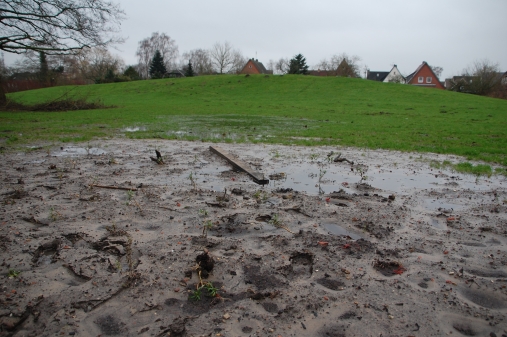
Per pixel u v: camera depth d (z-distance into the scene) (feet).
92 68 268.21
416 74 283.38
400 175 25.14
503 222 16.05
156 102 129.49
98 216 15.57
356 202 18.45
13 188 19.60
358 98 136.46
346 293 10.21
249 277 10.87
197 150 34.06
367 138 44.19
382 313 9.38
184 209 16.63
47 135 44.06
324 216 16.25
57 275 10.87
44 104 93.09
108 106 105.70
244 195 19.17
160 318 9.00
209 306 9.48
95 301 9.58
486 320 9.26
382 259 12.24
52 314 9.09
